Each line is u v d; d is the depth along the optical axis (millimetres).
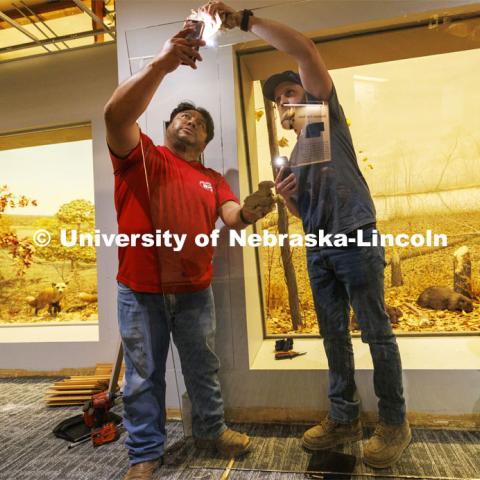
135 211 1499
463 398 1533
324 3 1162
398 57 1148
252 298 1357
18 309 3502
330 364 1347
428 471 1379
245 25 1215
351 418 1379
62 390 2426
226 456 1481
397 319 1389
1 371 2996
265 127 1252
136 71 1364
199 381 1463
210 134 1301
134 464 1479
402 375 1458
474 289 1307
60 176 3395
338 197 1235
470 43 1101
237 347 1399
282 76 1216
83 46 2879
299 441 1411
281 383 1389
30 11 2594
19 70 2982
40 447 1796
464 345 1378
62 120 2922
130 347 1529
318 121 1213
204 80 1277
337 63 1177
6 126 3023
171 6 1864
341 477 1381
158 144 1384
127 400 1524
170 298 1423
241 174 1291
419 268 1312
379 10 1131
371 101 1179
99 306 2830
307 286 1307
